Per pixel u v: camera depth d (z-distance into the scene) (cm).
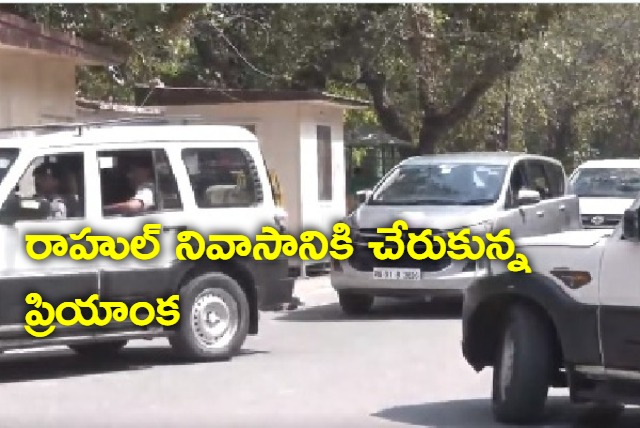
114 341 1168
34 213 1085
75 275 1095
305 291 1952
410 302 1780
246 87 2661
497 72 2928
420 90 3052
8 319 1063
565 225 1753
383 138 3416
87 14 1892
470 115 3659
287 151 2202
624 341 797
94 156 1125
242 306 1215
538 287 834
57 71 1848
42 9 1866
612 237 819
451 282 1512
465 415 914
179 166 1178
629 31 4709
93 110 2206
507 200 1606
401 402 973
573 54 4422
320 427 873
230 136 1227
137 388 1051
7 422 898
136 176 1151
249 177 1234
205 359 1195
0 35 1533
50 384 1083
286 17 2514
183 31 2155
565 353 827
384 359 1211
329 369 1147
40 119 1789
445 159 1703
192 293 1177
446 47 2881
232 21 2553
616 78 4956
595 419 900
